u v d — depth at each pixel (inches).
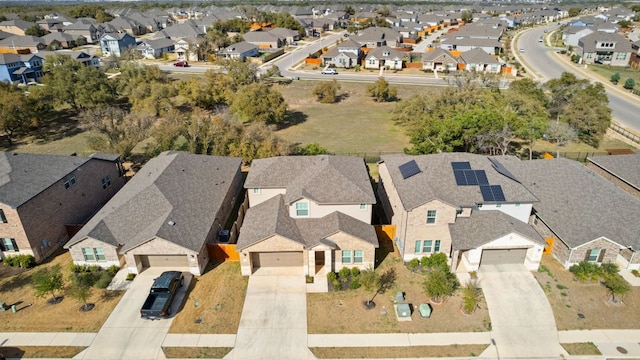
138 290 1221.1
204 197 1512.1
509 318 1117.1
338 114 3056.1
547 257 1368.1
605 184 1467.8
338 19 7426.2
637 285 1230.9
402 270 1314.0
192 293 1210.0
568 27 5836.6
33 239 1334.9
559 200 1460.4
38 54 4121.6
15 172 1389.0
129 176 1996.8
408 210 1257.4
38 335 1069.8
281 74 4146.2
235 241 1486.2
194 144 2062.0
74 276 1256.2
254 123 2324.1
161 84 3016.7
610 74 3978.8
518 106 2397.9
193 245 1258.0
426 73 4197.8
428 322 1106.7
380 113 3063.5
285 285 1240.2
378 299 1190.3
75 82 2940.5
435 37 6407.5
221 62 3713.1
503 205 1357.0
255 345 1037.8
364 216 1368.1
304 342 1046.4
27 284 1259.8
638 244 1234.6
